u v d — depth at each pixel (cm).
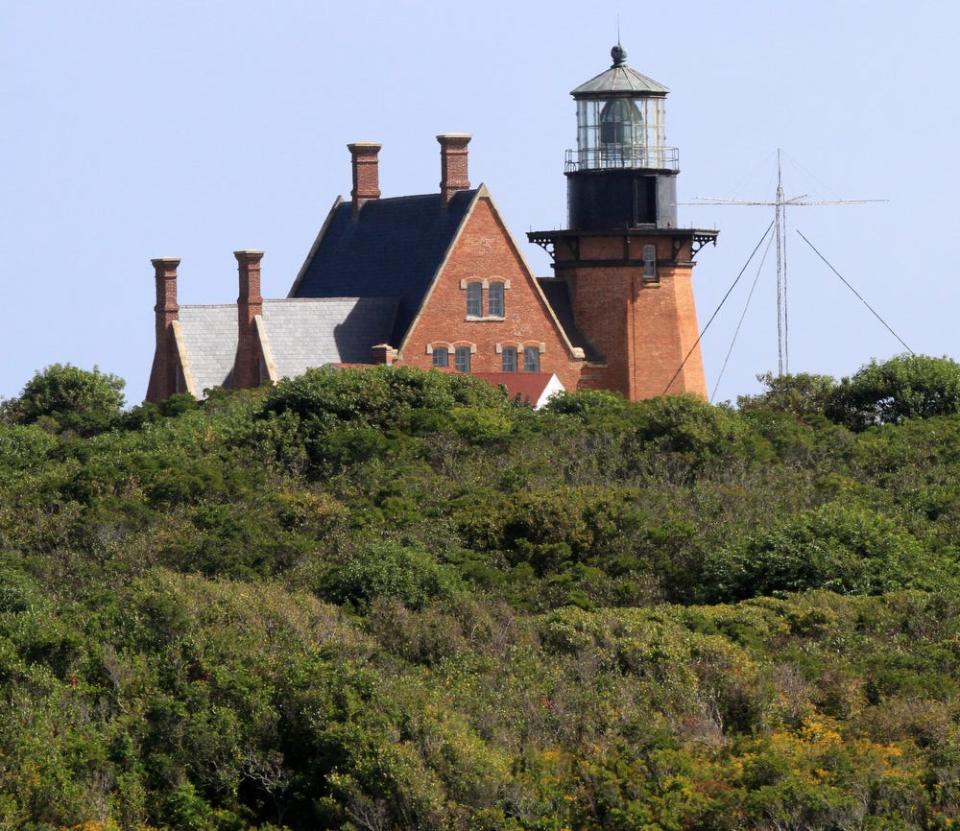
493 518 15588
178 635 12300
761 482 17875
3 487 17612
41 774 10662
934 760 10688
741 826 10044
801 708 11625
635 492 16450
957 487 17438
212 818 10788
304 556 14825
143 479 17150
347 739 10862
